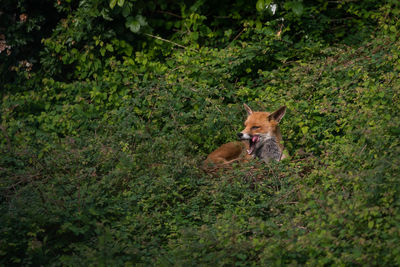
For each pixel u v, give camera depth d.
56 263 8.03
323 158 10.08
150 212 9.88
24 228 8.75
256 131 12.39
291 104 12.93
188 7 18.23
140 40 17.55
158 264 7.75
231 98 14.71
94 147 11.50
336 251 7.12
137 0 17.05
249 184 10.36
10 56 18.03
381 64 12.80
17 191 9.74
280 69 15.07
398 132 9.33
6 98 14.97
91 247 8.55
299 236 7.50
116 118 13.64
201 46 17.81
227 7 18.25
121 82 14.93
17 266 8.63
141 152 11.42
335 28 17.62
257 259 7.81
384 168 8.00
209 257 7.61
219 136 13.22
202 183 10.57
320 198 8.42
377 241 7.06
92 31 16.77
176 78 14.55
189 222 9.41
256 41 16.67
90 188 9.59
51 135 13.23
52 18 18.28
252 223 8.06
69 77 17.39
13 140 13.24
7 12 17.75
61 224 8.78
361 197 7.74
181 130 12.89
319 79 13.60
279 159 12.41
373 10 17.11
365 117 10.10
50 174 10.82
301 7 15.77
